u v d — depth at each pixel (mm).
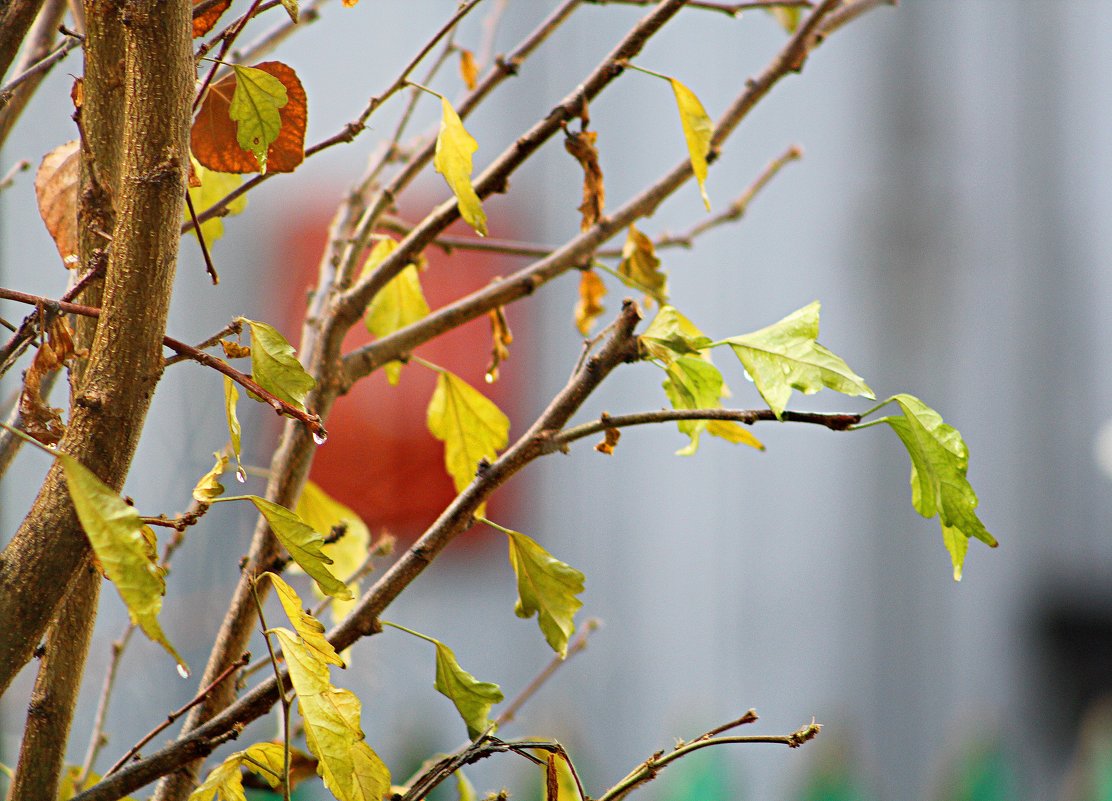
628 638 6242
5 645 2586
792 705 6266
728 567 6320
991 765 6270
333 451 5555
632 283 2846
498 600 6234
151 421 3787
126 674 4020
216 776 2652
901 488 6477
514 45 6176
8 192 4578
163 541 3775
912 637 6445
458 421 2842
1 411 2857
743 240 6523
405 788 2699
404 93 5016
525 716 6039
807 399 6492
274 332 2627
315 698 2615
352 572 2865
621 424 2668
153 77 2588
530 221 6359
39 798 2641
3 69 2664
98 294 2641
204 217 2688
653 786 5652
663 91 6387
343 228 2875
